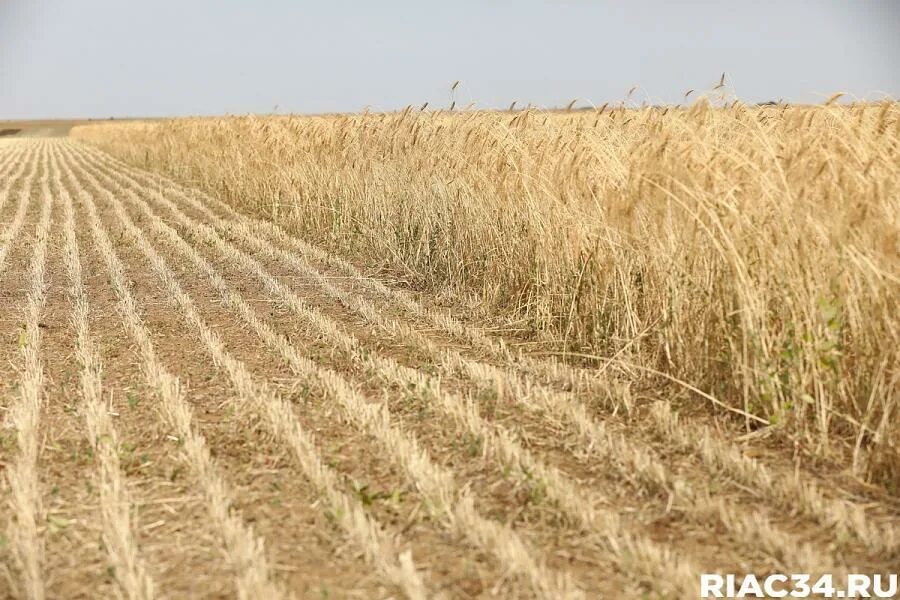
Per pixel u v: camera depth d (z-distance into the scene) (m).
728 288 9.55
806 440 8.45
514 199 14.22
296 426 9.02
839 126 10.16
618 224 11.07
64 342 12.59
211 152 33.41
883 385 7.89
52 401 10.08
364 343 12.68
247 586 5.81
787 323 8.85
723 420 9.23
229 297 15.30
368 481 7.81
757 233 9.19
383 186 19.22
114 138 72.12
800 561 6.10
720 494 7.45
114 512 6.88
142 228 24.12
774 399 8.65
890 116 9.95
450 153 16.72
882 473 7.62
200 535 6.76
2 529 6.85
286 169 24.62
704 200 9.58
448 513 6.90
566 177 12.66
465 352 12.28
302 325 13.69
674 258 10.27
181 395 10.17
